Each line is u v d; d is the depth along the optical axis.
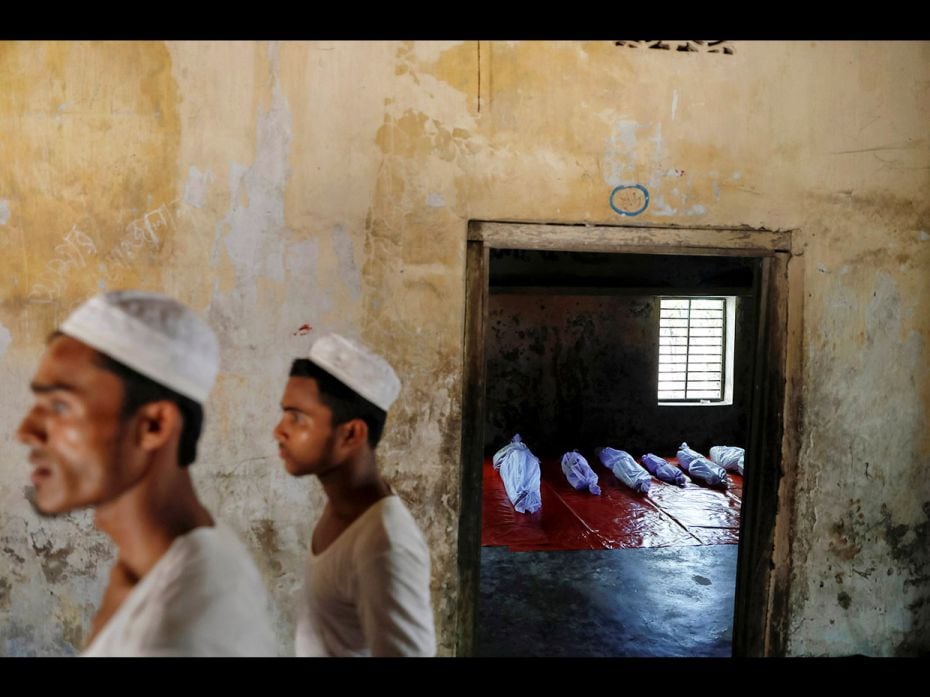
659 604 3.73
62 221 2.29
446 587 2.55
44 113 2.26
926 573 2.88
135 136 2.29
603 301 7.56
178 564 0.84
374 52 2.35
